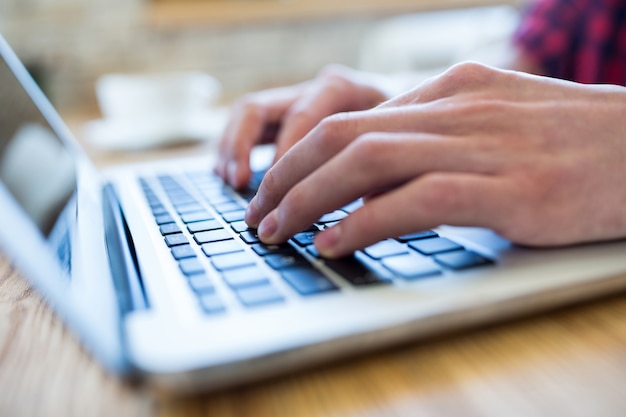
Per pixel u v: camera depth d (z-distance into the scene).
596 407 0.20
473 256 0.29
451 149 0.29
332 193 0.30
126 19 1.18
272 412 0.21
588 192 0.30
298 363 0.22
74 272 0.25
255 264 0.29
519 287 0.25
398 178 0.29
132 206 0.45
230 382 0.21
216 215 0.41
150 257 0.31
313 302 0.24
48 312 0.31
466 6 1.35
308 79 1.34
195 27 1.23
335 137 0.31
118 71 1.20
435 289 0.25
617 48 0.84
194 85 0.78
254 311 0.24
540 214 0.29
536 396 0.21
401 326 0.23
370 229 0.28
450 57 1.25
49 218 0.29
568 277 0.26
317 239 0.30
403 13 1.37
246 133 0.55
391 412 0.21
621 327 0.26
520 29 0.92
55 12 1.13
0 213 0.21
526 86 0.34
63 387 0.23
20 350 0.26
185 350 0.21
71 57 1.16
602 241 0.30
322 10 1.24
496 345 0.25
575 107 0.33
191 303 0.25
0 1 1.10
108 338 0.21
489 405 0.21
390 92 0.62
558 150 0.31
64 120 1.02
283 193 0.34
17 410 0.21
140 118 0.75
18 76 0.45
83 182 0.46
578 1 0.87
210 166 0.60
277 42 1.30
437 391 0.22
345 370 0.23
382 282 0.26
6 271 0.38
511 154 0.30
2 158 0.27
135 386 0.22
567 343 0.25
